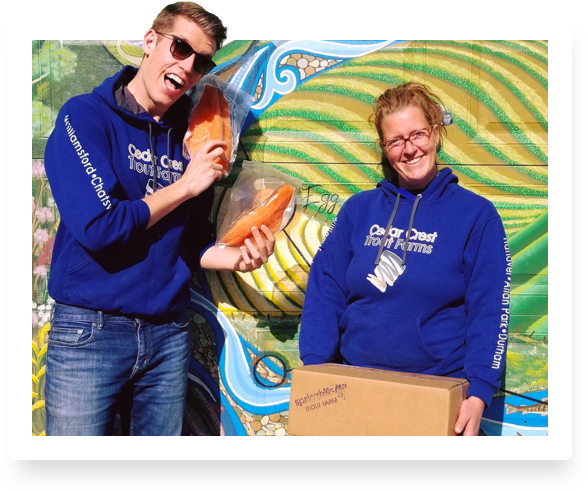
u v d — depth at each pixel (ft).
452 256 7.89
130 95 8.14
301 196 9.82
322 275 8.63
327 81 9.73
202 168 8.12
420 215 8.18
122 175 7.90
